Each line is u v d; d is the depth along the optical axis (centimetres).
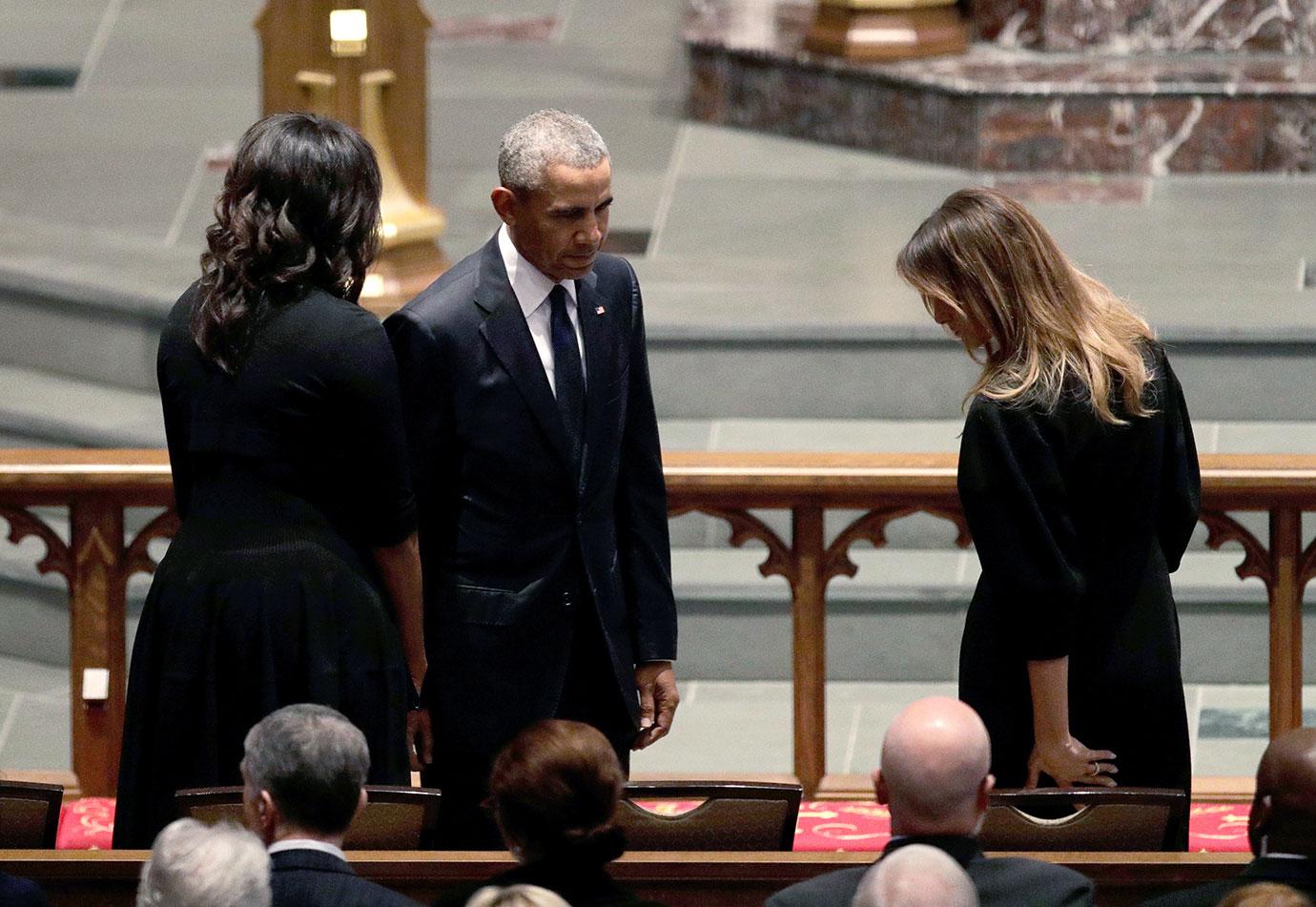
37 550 2380
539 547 1402
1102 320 1320
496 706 1412
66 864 1217
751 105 3338
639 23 3862
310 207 1288
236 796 1249
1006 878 1086
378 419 1293
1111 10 3244
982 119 3109
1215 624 2223
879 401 2492
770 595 2244
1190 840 1678
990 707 1377
